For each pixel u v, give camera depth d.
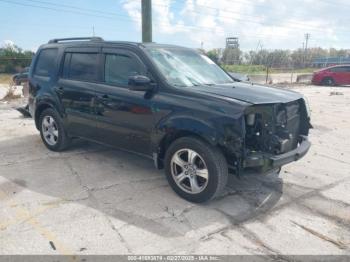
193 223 3.42
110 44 4.67
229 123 3.43
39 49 5.90
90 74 4.86
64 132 5.41
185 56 4.81
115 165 5.07
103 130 4.71
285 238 3.20
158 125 3.96
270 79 25.17
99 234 3.18
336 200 4.04
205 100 3.67
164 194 4.07
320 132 7.75
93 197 3.96
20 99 12.20
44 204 3.76
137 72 4.27
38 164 5.05
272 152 3.74
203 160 3.64
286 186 4.45
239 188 4.34
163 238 3.14
